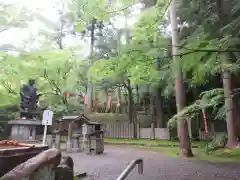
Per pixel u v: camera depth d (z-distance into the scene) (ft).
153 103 63.16
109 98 73.15
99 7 12.91
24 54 21.56
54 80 49.14
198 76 10.48
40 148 10.62
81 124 32.94
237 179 16.38
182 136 28.12
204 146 35.45
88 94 65.67
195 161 24.26
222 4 13.52
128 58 10.05
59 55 33.58
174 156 28.22
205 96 25.62
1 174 8.54
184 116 24.41
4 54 19.08
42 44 32.22
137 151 33.91
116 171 19.24
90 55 52.80
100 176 17.47
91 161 24.40
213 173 18.38
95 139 30.50
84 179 16.57
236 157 25.48
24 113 42.98
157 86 48.11
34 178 8.30
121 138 56.08
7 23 19.99
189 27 31.07
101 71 10.89
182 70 10.02
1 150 8.70
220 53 8.96
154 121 63.77
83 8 13.08
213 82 41.14
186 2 26.91
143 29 11.84
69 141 31.94
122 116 68.90
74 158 26.45
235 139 29.96
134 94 71.20
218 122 48.34
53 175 9.12
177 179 16.55
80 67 50.19
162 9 12.37
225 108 29.66
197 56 8.84
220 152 28.91
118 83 58.59
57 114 52.29
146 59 10.07
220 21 11.61
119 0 13.00
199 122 50.98
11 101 40.01
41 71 41.50
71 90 58.80
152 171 19.17
